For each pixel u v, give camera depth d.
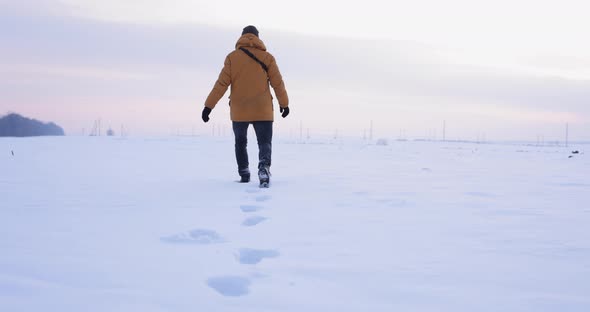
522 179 5.97
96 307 1.53
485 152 16.06
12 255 2.12
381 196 4.20
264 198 4.07
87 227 2.78
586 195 4.43
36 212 3.21
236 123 4.91
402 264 2.11
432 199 4.08
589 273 1.99
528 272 2.00
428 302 1.65
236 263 2.09
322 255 2.25
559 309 1.59
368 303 1.63
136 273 1.91
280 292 1.73
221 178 5.55
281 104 5.00
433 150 16.48
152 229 2.75
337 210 3.48
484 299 1.68
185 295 1.66
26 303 1.54
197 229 2.76
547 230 2.83
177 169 6.69
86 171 6.11
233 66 4.77
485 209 3.58
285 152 12.49
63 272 1.89
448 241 2.55
